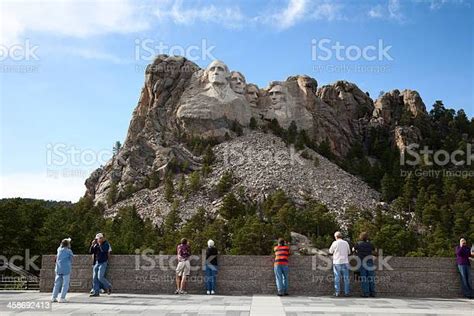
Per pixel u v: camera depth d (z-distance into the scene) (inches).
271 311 596.7
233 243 3599.9
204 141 5944.9
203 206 4712.1
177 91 6555.1
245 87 6875.0
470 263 820.6
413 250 4003.4
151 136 6053.2
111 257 847.7
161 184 5344.5
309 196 4958.2
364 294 797.9
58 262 706.2
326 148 6678.2
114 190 5305.1
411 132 7185.0
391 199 5625.0
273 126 6633.9
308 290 825.5
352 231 4207.7
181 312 583.8
